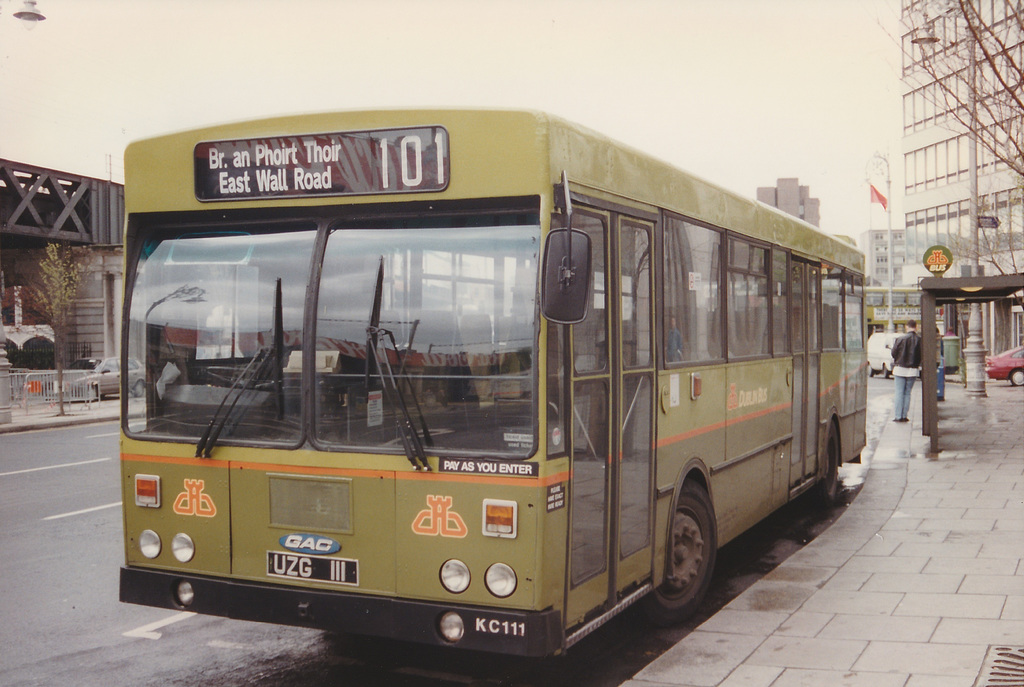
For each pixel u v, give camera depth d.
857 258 12.54
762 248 8.30
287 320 4.89
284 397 4.87
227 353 5.02
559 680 5.51
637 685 5.07
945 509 9.91
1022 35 6.48
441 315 4.58
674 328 6.20
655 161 5.90
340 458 4.70
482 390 4.48
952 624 6.01
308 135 4.84
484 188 4.52
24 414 25.58
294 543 4.82
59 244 37.97
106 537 9.39
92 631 6.45
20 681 5.49
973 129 7.41
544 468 4.37
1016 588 6.85
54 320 30.27
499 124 4.51
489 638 4.39
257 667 5.73
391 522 4.61
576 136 4.79
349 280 4.77
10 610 6.93
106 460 15.46
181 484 5.08
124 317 5.27
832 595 6.81
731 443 7.38
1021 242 22.50
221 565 5.00
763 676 5.17
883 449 14.98
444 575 4.50
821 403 10.38
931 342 14.43
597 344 5.05
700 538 6.68
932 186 45.91
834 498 11.09
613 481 5.21
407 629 4.54
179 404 5.14
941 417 20.09
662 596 6.29
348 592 4.70
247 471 4.91
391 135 4.68
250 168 4.98
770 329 8.50
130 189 5.27
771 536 9.57
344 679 5.51
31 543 9.12
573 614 4.74
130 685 5.42
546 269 4.22
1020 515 9.47
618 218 5.32
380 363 4.62
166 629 6.50
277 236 4.96
